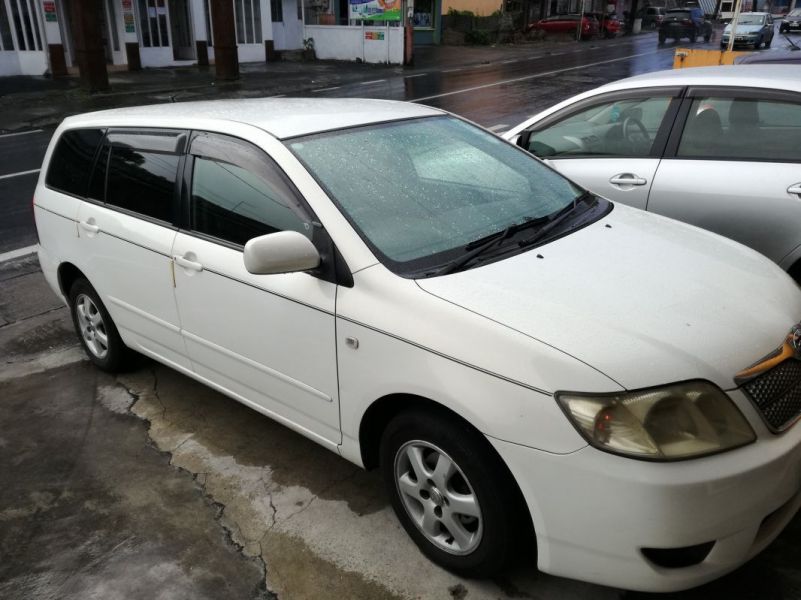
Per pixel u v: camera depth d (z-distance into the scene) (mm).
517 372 2236
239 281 3074
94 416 3953
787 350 2393
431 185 3131
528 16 43219
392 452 2707
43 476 3426
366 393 2662
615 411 2121
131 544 2941
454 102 16625
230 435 3709
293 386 3020
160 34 23484
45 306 5625
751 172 4227
